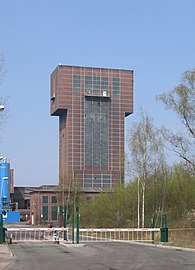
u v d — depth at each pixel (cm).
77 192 9894
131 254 2675
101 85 15812
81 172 15012
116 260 2269
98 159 15512
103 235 5638
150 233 4650
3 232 3650
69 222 7856
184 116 4475
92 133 15588
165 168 5944
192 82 4438
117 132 15788
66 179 10456
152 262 2155
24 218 15250
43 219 13400
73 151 15375
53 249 3181
